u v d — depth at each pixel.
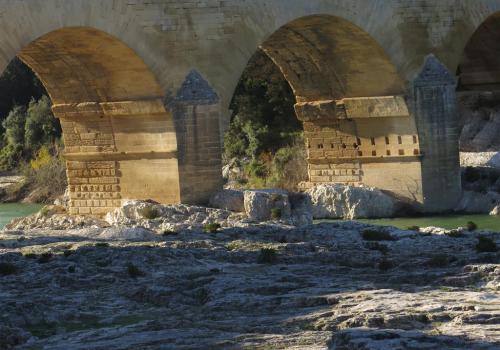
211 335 27.52
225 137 88.19
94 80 58.16
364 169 67.25
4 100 111.38
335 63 65.31
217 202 56.69
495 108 86.12
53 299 33.47
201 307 32.03
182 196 57.47
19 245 45.94
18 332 28.78
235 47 58.25
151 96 57.28
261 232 49.06
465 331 25.91
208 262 40.31
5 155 101.50
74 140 61.25
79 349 26.61
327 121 67.94
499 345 24.03
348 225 49.81
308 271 37.03
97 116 59.41
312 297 31.12
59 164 90.81
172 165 57.78
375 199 65.31
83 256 40.97
